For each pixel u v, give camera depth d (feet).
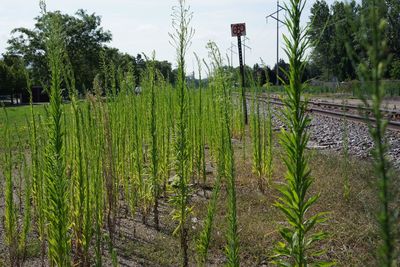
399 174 23.79
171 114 28.84
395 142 41.09
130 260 17.99
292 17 8.64
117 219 23.13
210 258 18.04
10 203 16.71
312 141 48.96
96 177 17.92
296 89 8.84
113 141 23.76
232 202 10.51
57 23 12.71
